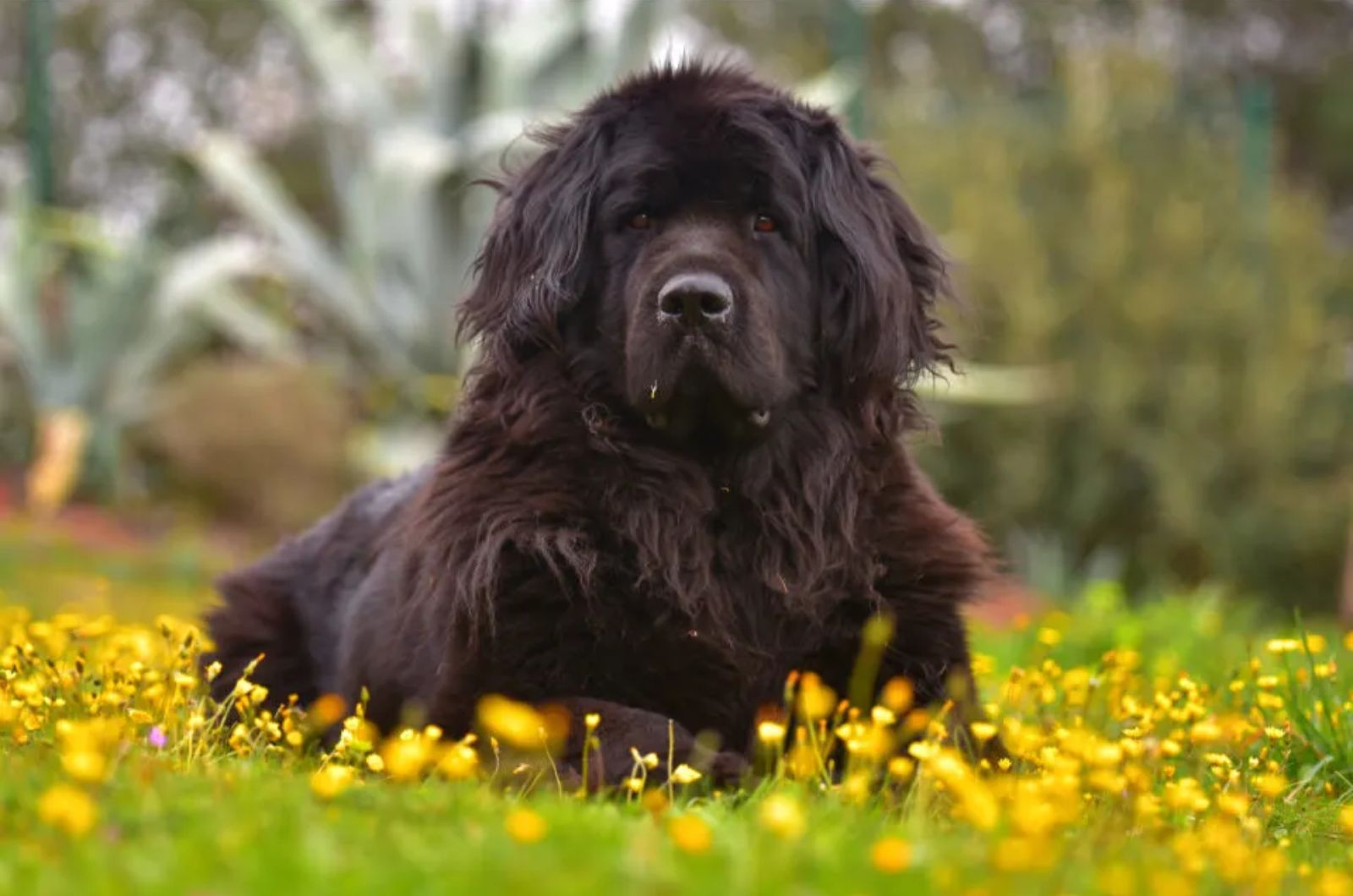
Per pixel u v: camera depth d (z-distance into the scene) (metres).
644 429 4.99
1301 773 4.97
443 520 4.93
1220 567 20.58
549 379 5.06
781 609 4.94
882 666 4.82
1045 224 21.34
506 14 19.44
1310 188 27.23
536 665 4.64
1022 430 20.59
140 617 10.14
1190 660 7.92
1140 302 20.89
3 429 16.08
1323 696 5.22
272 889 2.68
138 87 26.14
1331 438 21.42
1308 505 20.59
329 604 5.92
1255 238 21.59
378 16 24.59
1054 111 22.92
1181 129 22.28
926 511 5.09
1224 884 3.20
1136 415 20.83
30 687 4.35
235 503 15.59
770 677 4.88
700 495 4.95
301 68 26.34
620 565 4.79
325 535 6.17
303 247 17.08
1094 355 20.80
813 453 5.05
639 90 5.20
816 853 3.01
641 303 4.85
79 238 15.70
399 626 5.12
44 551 12.93
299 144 26.47
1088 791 4.09
